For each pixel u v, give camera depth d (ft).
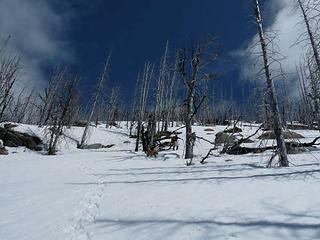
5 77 119.44
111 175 53.01
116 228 24.80
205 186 35.42
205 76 80.48
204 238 20.52
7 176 54.24
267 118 56.59
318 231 19.62
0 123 122.62
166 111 160.25
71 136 137.69
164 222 24.53
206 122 218.79
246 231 20.83
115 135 152.97
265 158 67.97
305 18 58.18
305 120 172.65
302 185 31.37
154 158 81.97
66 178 51.34
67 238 23.82
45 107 147.02
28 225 27.40
